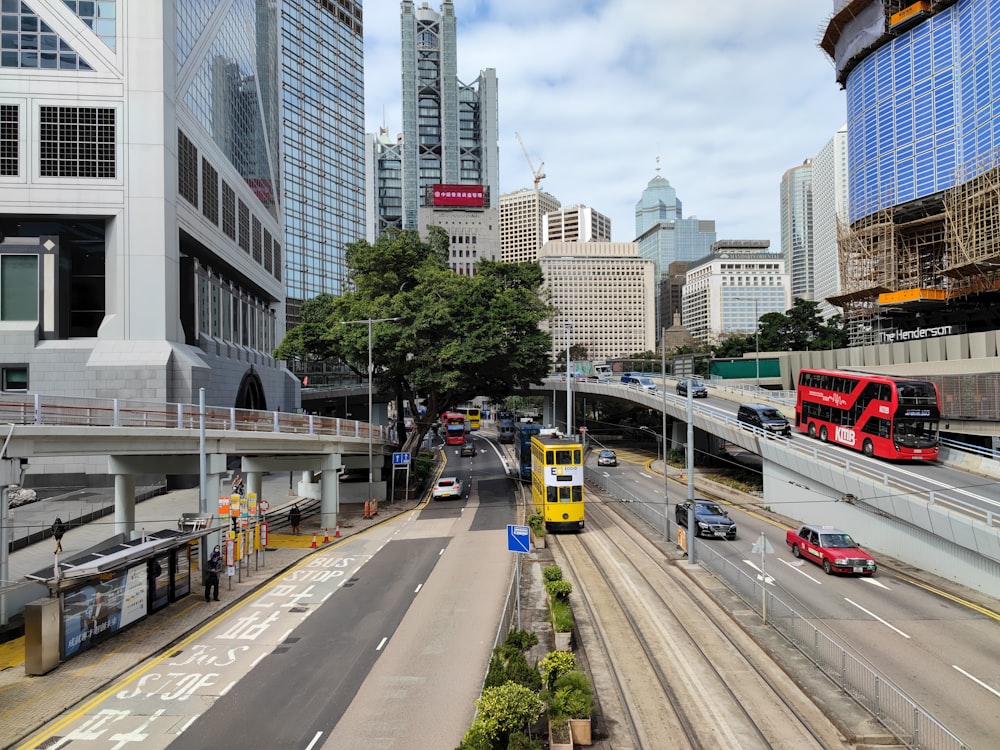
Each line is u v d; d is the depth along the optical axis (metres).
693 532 30.59
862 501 33.31
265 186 91.38
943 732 14.40
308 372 124.94
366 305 52.44
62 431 23.14
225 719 15.55
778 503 42.62
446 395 58.31
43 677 17.97
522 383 58.91
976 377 45.91
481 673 18.09
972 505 27.84
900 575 28.17
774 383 85.88
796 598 24.97
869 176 89.94
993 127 70.56
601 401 99.38
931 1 79.69
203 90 63.81
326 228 143.38
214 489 31.52
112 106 52.72
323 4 144.75
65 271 53.94
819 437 45.75
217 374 63.59
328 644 20.56
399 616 23.20
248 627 22.38
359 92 158.50
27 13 51.97
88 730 15.05
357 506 50.19
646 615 23.02
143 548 22.33
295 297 131.00
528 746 13.05
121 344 51.84
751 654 19.47
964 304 76.69
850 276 89.62
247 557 29.89
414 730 14.93
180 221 57.06
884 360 66.62
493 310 50.91
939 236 79.25
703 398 69.62
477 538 36.56
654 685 17.34
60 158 52.09
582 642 20.47
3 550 21.69
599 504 47.34
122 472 32.41
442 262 64.38
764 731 14.88
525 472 59.25
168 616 23.34
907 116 83.44
